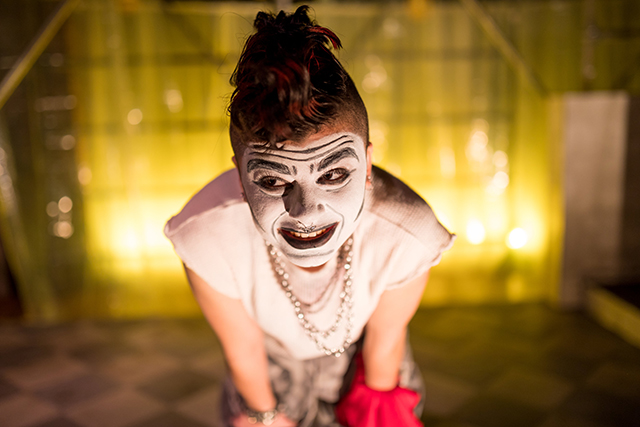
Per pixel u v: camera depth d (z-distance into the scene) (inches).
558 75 123.2
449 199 131.0
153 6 118.3
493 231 131.2
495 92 126.1
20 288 123.5
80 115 121.0
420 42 124.2
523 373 94.2
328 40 28.0
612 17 119.6
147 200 126.1
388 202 34.8
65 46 118.0
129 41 119.8
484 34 123.9
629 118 114.8
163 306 127.5
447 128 127.8
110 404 87.6
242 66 27.2
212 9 119.0
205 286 37.7
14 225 119.7
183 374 97.4
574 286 121.2
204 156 125.3
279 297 37.2
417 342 107.9
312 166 27.1
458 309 123.3
